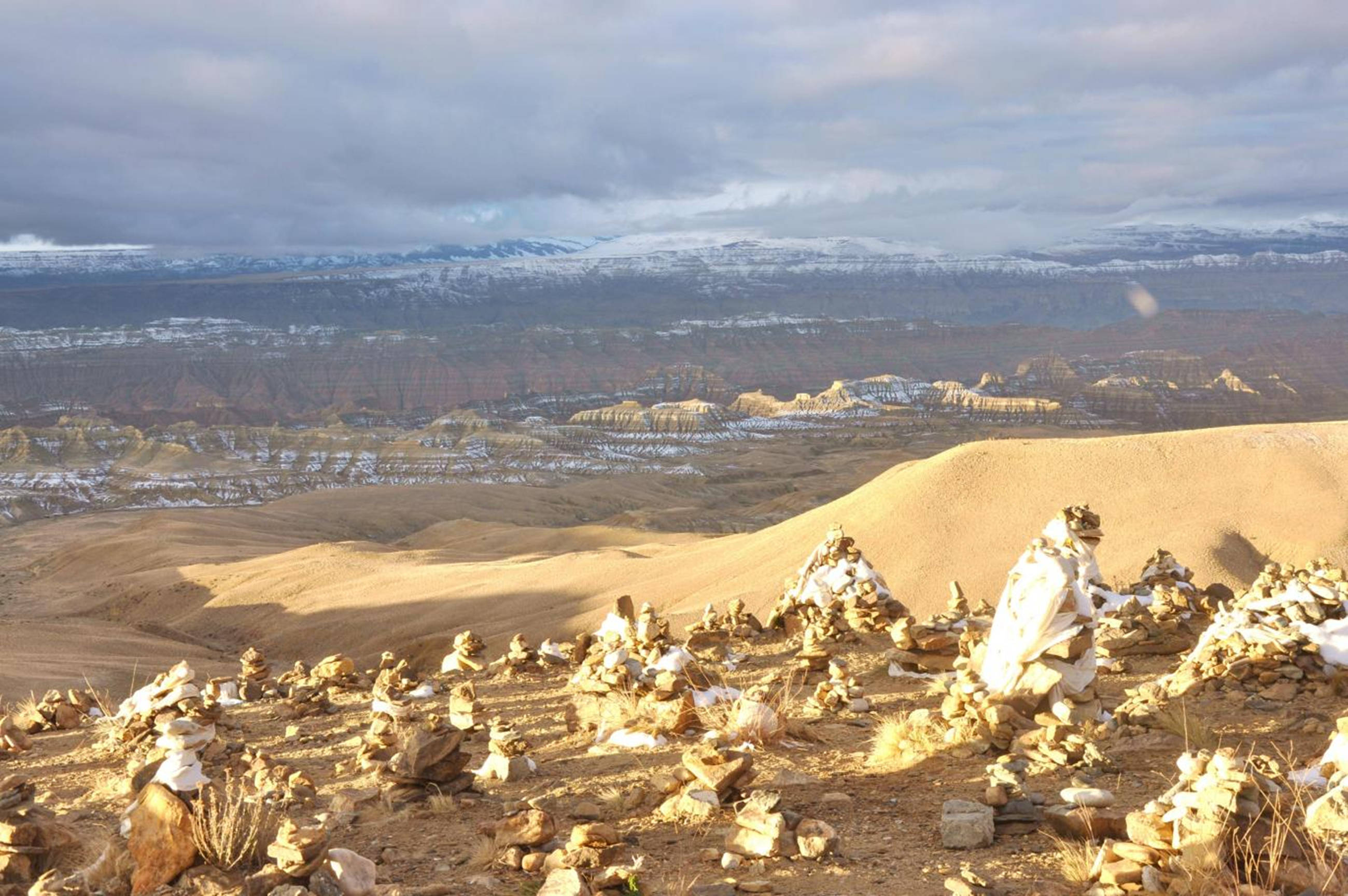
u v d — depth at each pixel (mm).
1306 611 13719
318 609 103938
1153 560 20938
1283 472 83188
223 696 20031
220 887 7898
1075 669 12250
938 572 77875
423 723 12750
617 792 10797
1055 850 8414
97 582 142500
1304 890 6871
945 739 11844
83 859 8758
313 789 11773
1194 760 8109
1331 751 9117
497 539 170750
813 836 8633
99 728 17172
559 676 19109
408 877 8703
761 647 19844
